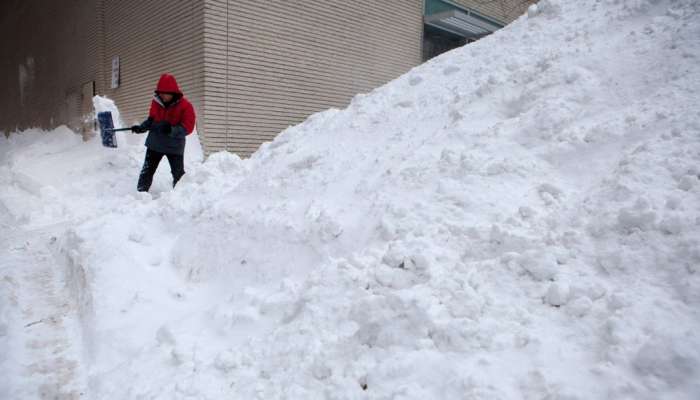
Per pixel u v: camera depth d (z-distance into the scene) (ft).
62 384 7.41
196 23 24.16
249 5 25.61
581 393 4.54
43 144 34.96
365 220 9.30
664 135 7.87
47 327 9.46
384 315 6.37
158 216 13.57
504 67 13.01
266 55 26.73
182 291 10.15
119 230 12.51
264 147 16.72
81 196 21.45
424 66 16.39
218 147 25.03
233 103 25.48
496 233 7.34
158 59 27.35
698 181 6.67
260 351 6.91
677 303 5.26
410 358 5.63
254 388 6.27
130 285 10.04
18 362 7.89
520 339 5.60
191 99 25.13
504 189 8.56
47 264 13.44
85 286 10.40
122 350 8.15
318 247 9.24
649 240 6.20
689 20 10.69
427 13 37.50
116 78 31.27
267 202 11.66
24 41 46.70
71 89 37.47
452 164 9.62
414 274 7.02
